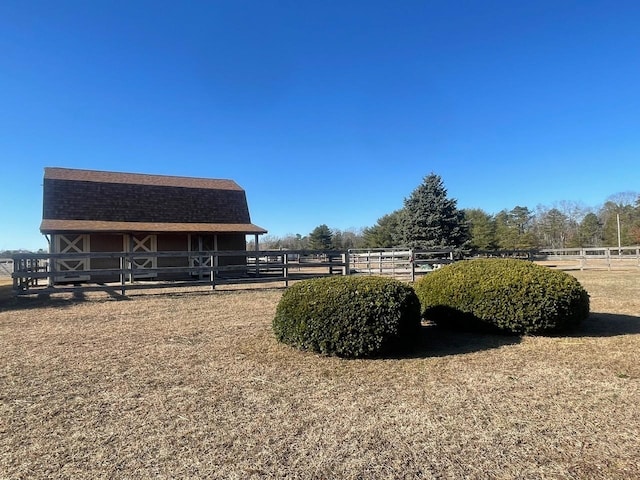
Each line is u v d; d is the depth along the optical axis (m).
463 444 2.90
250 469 2.61
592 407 3.51
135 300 10.32
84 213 17.77
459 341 5.87
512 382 4.14
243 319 7.65
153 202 19.62
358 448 2.86
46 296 11.17
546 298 5.90
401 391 3.93
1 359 5.10
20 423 3.29
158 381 4.26
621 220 49.47
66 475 2.55
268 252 12.96
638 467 2.59
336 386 4.09
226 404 3.65
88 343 5.89
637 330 6.43
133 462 2.70
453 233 28.03
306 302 5.28
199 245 19.53
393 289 5.25
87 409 3.56
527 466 2.62
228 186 22.73
